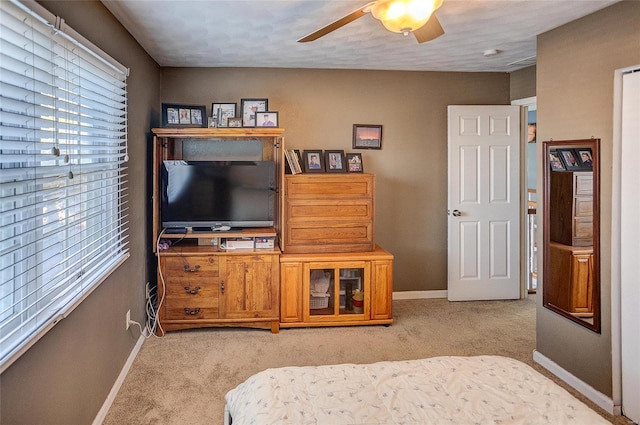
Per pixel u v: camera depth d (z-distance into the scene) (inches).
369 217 153.3
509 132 174.9
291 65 161.5
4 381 53.6
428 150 176.4
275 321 142.2
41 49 63.9
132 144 120.6
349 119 170.7
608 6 98.4
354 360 122.0
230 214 147.6
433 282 180.9
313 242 150.6
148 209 140.6
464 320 154.7
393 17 78.2
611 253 97.7
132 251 120.0
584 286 105.6
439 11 104.9
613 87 97.0
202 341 134.2
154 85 151.1
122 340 109.3
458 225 174.6
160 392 103.2
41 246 66.8
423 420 57.3
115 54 104.3
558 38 114.6
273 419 57.2
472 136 173.5
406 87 173.5
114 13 102.9
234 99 163.9
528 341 136.6
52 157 66.4
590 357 103.6
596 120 101.9
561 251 113.2
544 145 119.3
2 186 52.7
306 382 67.6
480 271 176.7
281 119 166.9
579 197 106.8
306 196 149.5
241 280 140.5
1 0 52.2
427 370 71.7
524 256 181.0
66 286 74.2
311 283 147.3
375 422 56.8
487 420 57.2
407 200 177.0
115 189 102.6
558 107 114.3
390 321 148.3
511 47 138.4
